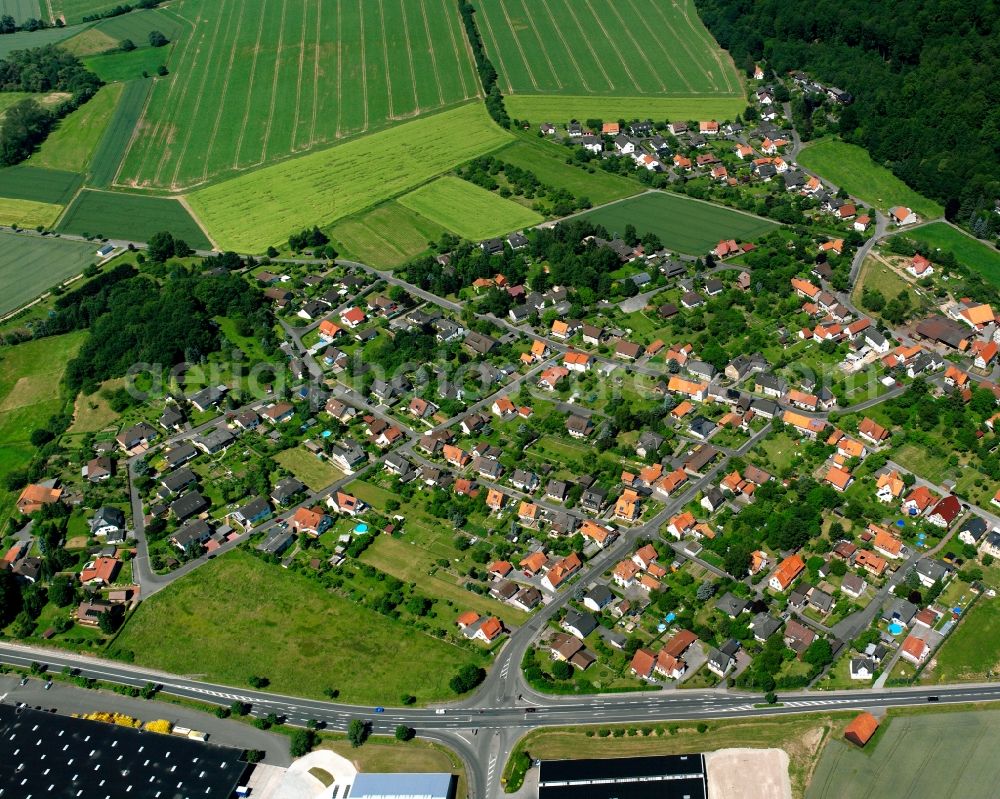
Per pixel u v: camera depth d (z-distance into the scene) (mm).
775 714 192125
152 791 184750
